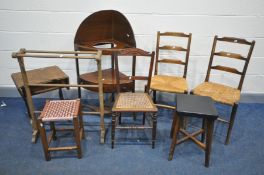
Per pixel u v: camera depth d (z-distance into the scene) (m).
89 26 2.48
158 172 1.98
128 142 2.31
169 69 2.93
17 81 2.37
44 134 1.94
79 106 2.09
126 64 2.88
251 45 2.29
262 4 2.56
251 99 3.07
